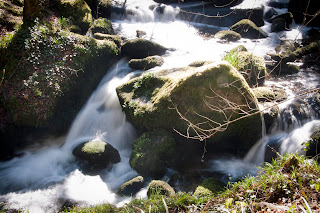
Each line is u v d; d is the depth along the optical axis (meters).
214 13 12.87
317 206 3.85
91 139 7.47
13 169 6.74
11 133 7.27
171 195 5.04
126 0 13.59
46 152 7.29
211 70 6.44
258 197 4.48
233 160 6.75
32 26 8.46
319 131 6.57
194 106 6.36
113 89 8.04
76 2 10.39
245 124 6.32
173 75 7.34
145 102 6.89
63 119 7.62
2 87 7.34
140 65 8.78
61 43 8.19
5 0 9.77
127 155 7.06
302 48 10.24
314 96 7.64
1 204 5.62
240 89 6.32
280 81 8.62
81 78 8.12
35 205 5.60
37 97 7.33
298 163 4.87
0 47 7.92
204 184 5.48
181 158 6.59
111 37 9.73
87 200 5.70
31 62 7.72
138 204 4.99
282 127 7.06
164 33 11.52
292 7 13.56
